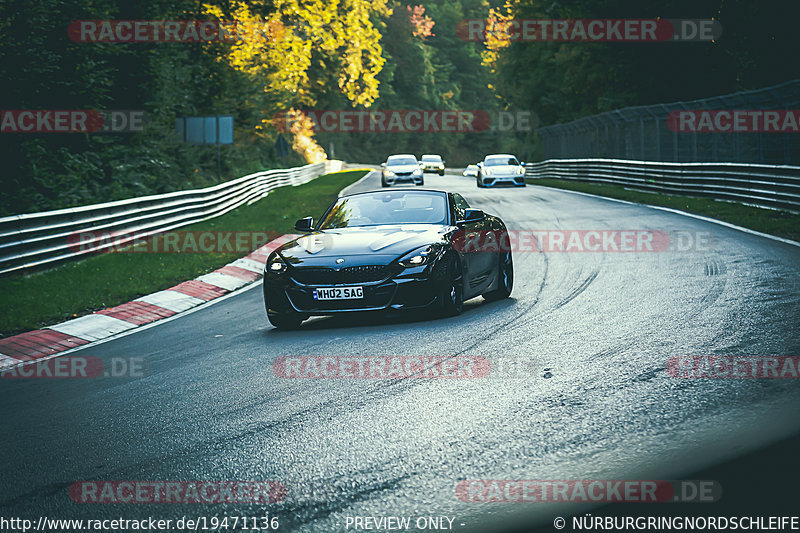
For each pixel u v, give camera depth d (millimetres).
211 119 36688
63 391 7863
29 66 24875
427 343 8727
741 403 5770
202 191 25516
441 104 137000
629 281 12414
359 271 9828
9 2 24438
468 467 4875
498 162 45094
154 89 35812
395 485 4652
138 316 12461
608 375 6844
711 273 12641
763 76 42938
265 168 52562
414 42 133375
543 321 9586
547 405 6066
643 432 5277
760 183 23188
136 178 31094
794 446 4824
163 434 6016
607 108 52469
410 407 6266
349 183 52438
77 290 14039
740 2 42688
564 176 50438
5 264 14961
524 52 70375
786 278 11641
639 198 30078
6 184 24891
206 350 9430
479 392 6566
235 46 47562
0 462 5570
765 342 7707
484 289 11320
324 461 5152
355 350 8633
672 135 35406
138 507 4543
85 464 5410
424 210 11398
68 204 25172
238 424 6141
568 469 4730
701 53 48219
